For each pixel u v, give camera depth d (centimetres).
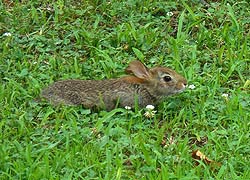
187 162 894
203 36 1177
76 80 1045
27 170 870
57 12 1231
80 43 1170
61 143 940
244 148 928
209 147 929
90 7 1248
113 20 1229
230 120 988
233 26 1202
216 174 889
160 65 1102
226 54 1145
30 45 1162
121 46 1167
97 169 881
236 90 1054
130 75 1037
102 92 1026
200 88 1050
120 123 972
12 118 983
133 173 879
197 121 981
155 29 1195
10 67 1112
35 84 1057
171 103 1020
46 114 982
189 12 1226
